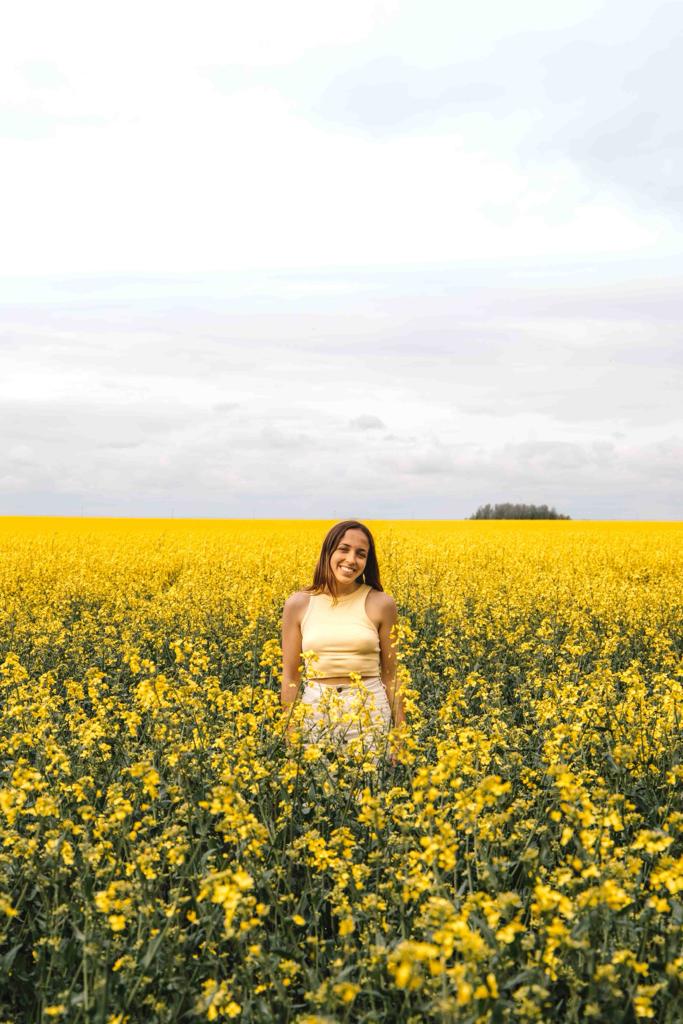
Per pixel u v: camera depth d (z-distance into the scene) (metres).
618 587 15.75
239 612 11.03
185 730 5.01
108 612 12.38
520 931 2.91
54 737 4.93
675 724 4.98
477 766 4.43
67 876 3.46
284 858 3.65
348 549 5.68
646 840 2.95
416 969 2.49
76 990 3.14
